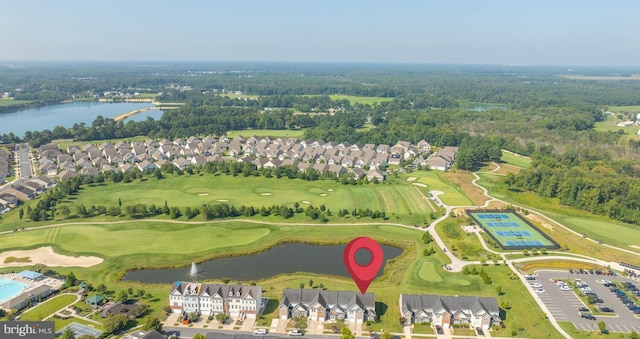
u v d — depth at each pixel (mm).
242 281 149875
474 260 165500
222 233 187000
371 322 127125
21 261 159500
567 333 122438
